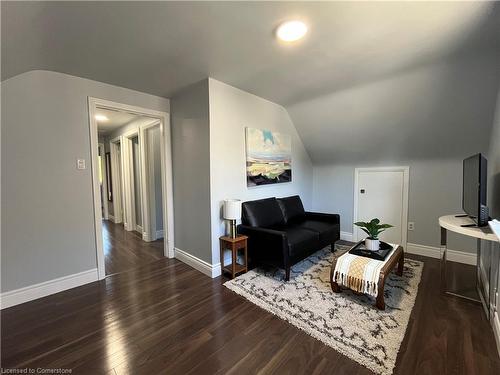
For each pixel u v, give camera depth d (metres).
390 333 1.69
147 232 4.12
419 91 2.57
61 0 1.29
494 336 1.65
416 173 3.33
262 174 3.26
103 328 1.80
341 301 2.12
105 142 6.04
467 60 2.12
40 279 2.26
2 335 1.73
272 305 2.06
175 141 3.12
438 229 3.19
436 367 1.40
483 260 2.37
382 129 3.19
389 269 2.05
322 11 1.48
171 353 1.55
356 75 2.47
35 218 2.22
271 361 1.48
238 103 2.90
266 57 2.08
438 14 1.52
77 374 1.40
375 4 1.43
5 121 2.05
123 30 1.63
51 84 2.28
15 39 1.60
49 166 2.29
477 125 2.60
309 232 2.89
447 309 1.99
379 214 3.71
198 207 2.83
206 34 1.72
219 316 1.94
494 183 2.21
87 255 2.54
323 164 4.32
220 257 2.76
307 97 3.18
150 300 2.19
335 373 1.38
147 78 2.50
